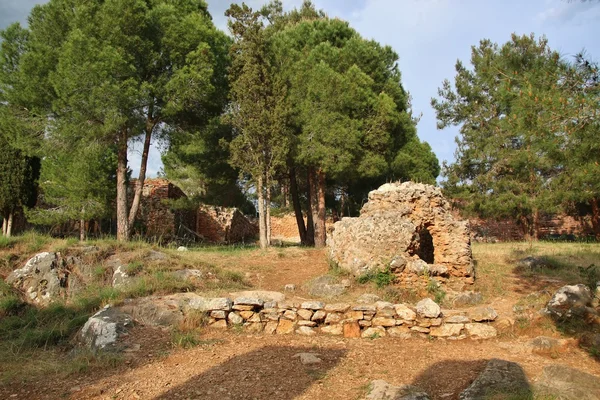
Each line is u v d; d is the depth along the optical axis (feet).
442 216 36.09
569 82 23.45
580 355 20.25
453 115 76.18
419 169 68.13
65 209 59.93
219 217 82.79
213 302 25.63
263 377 18.03
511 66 29.66
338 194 87.66
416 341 23.39
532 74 26.11
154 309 25.27
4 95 53.52
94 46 46.80
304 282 34.78
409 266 31.78
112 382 17.80
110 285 31.55
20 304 29.19
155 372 18.74
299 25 73.87
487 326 23.84
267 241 58.75
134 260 34.06
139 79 50.16
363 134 57.57
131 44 49.08
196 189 96.63
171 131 57.67
